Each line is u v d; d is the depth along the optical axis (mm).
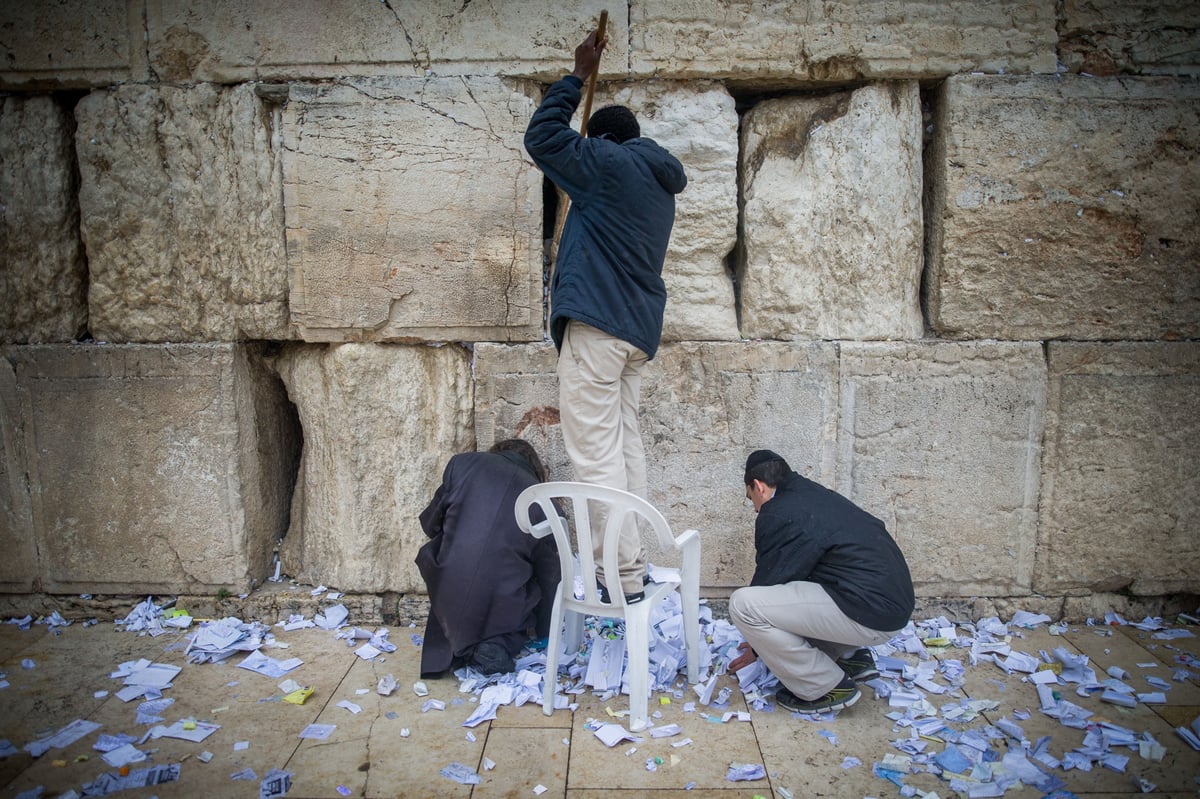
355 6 3271
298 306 3414
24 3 3287
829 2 3266
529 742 2680
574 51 3279
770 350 3428
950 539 3518
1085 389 3426
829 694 2811
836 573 2779
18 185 3422
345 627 3516
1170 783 2480
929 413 3441
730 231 3410
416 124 3311
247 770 2525
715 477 3480
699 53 3291
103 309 3453
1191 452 3457
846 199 3400
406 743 2676
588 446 2949
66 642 3381
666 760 2584
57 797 2396
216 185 3355
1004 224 3357
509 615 3016
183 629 3488
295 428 3959
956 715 2840
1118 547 3514
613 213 2807
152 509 3531
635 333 2852
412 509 3529
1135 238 3367
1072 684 3047
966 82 3297
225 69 3320
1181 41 3311
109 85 3348
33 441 3512
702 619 3479
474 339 3457
